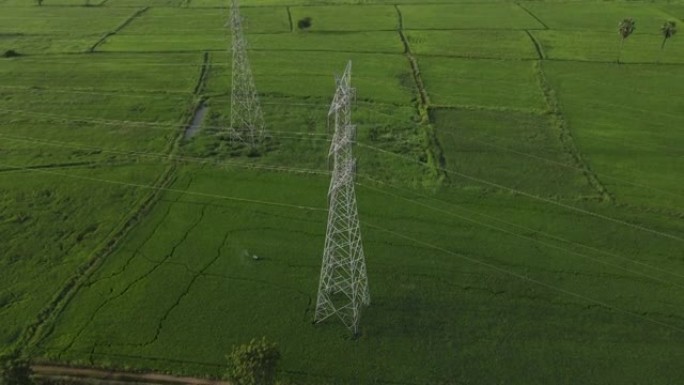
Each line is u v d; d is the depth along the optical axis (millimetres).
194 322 51438
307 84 102375
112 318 51688
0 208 66500
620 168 77250
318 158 78312
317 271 57625
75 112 90750
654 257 60000
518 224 64938
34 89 98875
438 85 102812
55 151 78875
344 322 51250
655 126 88625
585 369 47500
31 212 66000
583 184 73375
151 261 58812
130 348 48719
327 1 154375
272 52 117500
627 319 52281
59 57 113875
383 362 47875
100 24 135750
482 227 64312
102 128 85562
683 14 141500
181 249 60531
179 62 111688
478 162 78312
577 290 55500
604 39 124625
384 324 51438
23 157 77188
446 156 79750
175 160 77000
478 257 59656
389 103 95688
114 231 63062
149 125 86688
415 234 62969
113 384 45719
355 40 124500
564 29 131250
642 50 118375
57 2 154750
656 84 103312
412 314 52531
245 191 70438
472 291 55250
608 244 61875
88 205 67500
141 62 111625
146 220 65000
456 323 51688
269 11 145750
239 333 50344
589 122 90000
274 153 79375
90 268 57656
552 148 82250
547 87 102000
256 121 88000
